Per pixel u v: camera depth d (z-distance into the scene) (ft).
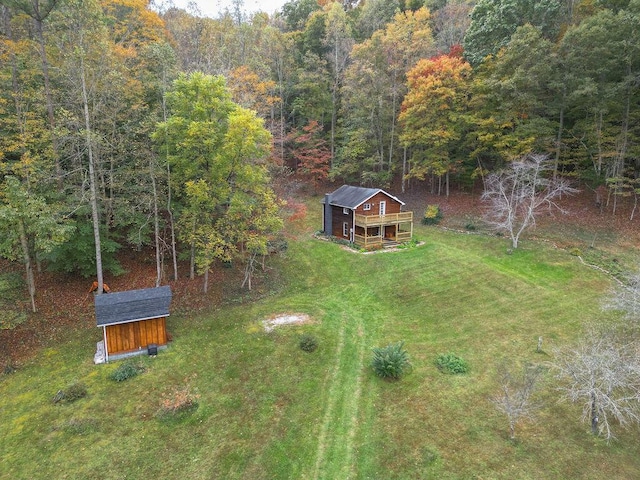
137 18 109.09
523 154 109.40
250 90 117.60
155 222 74.08
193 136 69.46
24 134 67.97
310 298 79.10
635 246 90.94
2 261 77.56
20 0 64.64
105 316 56.59
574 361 49.49
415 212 126.62
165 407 47.96
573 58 100.68
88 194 68.85
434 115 120.88
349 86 137.39
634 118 103.60
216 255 76.23
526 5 121.08
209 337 64.34
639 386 49.29
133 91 78.79
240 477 39.78
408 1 191.01
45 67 68.49
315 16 167.43
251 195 85.25
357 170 141.90
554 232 101.50
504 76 110.63
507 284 81.66
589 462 41.19
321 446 43.86
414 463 41.34
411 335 66.49
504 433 45.03
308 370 56.75
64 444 43.09
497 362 58.44
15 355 58.18
